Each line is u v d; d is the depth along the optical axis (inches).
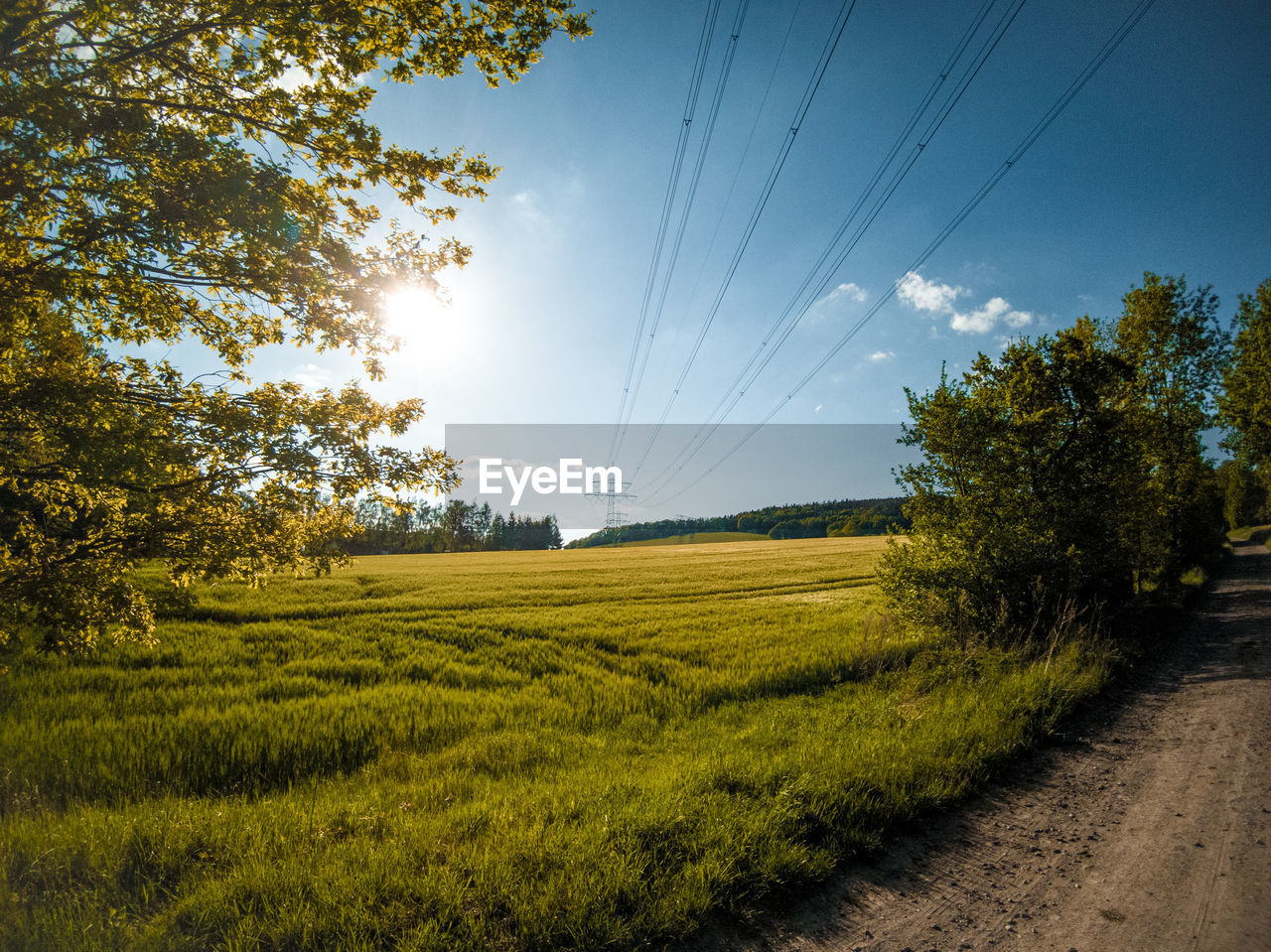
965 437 470.0
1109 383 484.7
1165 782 221.8
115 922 133.3
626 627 675.4
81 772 265.4
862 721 297.3
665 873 156.3
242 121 205.0
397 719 350.3
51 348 203.0
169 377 221.0
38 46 167.0
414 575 1454.2
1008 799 214.8
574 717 362.3
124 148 173.9
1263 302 879.1
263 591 984.3
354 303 230.8
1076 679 342.6
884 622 512.7
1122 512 519.5
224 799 235.6
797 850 167.0
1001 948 132.9
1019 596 445.7
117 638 246.1
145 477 208.1
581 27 225.3
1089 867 167.2
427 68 220.8
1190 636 521.3
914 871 168.2
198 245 198.8
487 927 134.2
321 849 174.4
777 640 574.2
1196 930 135.3
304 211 211.5
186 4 181.0
